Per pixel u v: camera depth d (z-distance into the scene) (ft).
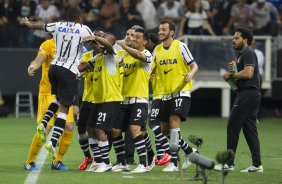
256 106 73.87
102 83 70.64
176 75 71.87
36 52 140.56
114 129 71.92
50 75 71.56
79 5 140.15
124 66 71.77
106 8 139.03
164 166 77.51
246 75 72.59
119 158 72.64
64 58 71.41
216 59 138.92
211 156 85.87
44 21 140.87
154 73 73.72
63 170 72.59
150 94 108.78
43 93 72.79
